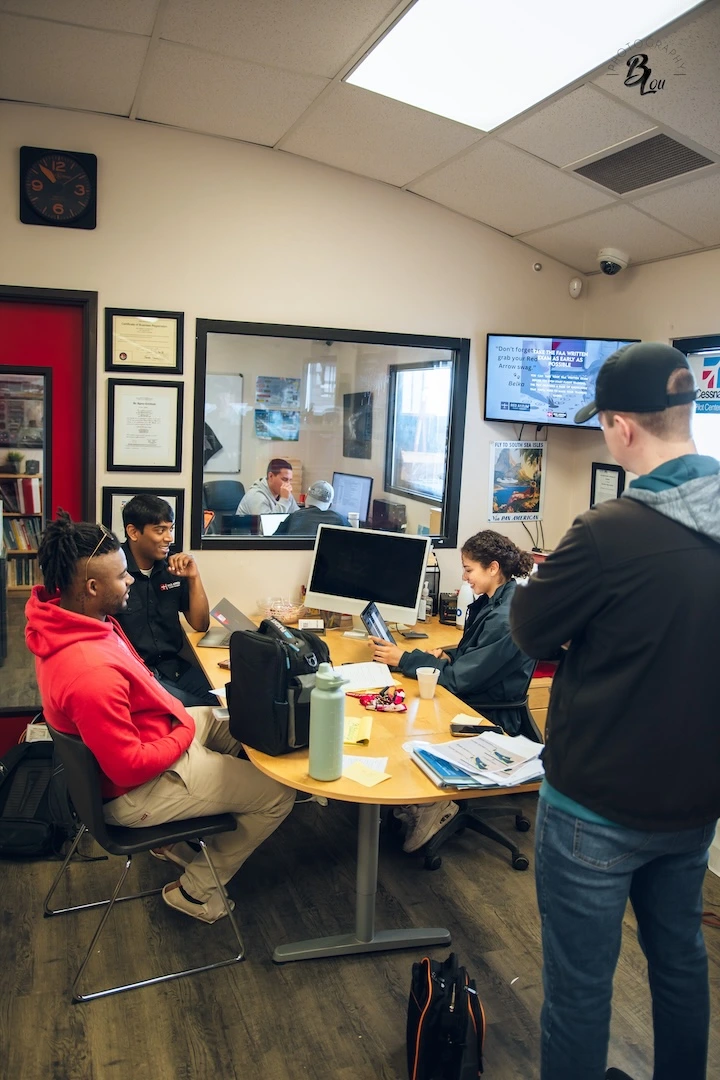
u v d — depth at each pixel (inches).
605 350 153.6
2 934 97.7
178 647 131.3
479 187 137.2
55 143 128.0
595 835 58.9
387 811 129.3
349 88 111.3
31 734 127.0
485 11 90.9
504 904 107.7
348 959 95.3
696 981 64.1
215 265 138.2
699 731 56.7
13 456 135.9
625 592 55.7
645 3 83.7
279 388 146.2
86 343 133.7
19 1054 79.4
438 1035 75.1
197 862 100.5
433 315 152.7
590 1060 61.7
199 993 88.8
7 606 136.9
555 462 167.9
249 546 146.0
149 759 85.7
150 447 138.8
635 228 135.6
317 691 81.0
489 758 85.3
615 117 105.1
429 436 157.6
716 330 136.3
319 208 142.9
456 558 161.5
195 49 105.4
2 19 100.1
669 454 58.7
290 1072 78.5
